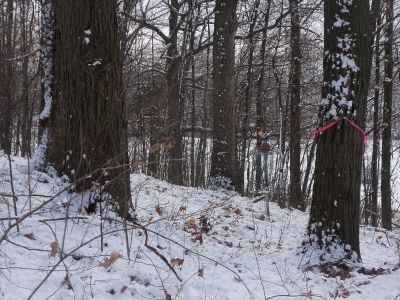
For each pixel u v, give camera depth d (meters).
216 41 11.42
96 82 5.46
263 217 8.41
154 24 16.36
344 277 5.54
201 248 5.78
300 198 12.77
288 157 13.30
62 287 3.75
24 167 6.56
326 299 4.69
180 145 13.91
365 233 8.54
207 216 7.09
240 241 6.55
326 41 6.12
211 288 4.63
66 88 5.64
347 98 5.96
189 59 16.47
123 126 5.65
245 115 17.34
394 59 14.69
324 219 6.09
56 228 4.86
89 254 4.50
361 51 6.00
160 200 7.61
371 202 14.28
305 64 18.28
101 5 5.46
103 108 5.48
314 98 18.58
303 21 14.55
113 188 5.45
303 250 6.18
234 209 8.59
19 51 12.67
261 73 16.22
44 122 6.57
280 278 5.31
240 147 19.80
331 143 6.04
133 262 4.61
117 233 5.17
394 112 18.55
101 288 3.94
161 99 14.18
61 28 5.73
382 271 5.77
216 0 11.50
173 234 5.90
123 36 11.73
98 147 5.45
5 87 9.15
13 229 4.53
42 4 6.64
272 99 19.77
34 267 3.97
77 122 5.54
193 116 18.59
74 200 5.40
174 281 4.47
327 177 6.09
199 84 20.19
